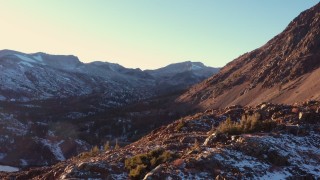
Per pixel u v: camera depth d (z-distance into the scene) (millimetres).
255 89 176750
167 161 28672
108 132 189875
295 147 31859
